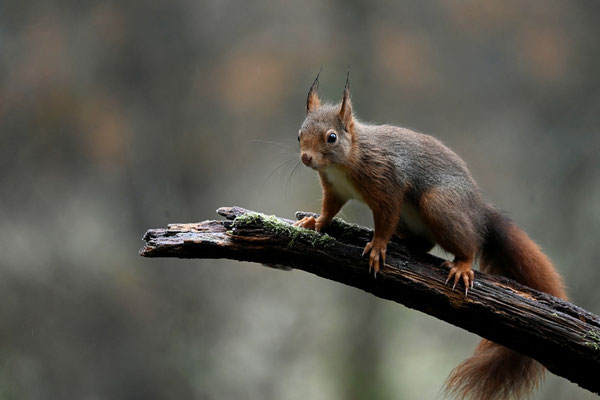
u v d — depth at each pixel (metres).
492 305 6.74
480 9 19.23
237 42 18.67
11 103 17.42
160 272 15.94
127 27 18.28
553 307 6.74
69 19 18.34
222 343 15.60
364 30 18.77
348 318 15.69
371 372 15.23
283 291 16.28
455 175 7.74
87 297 15.46
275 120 17.97
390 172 7.53
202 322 15.59
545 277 8.04
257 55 18.16
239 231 6.74
